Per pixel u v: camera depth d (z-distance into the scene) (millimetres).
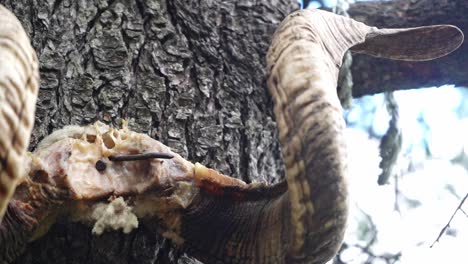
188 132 651
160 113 644
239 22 743
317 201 396
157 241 552
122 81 645
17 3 689
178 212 517
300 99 395
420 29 526
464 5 850
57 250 523
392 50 544
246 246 493
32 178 483
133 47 673
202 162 643
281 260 465
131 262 541
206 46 708
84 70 648
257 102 711
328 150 389
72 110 624
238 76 710
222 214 509
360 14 849
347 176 394
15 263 521
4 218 468
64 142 501
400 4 860
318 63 406
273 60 415
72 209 498
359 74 851
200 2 729
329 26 459
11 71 321
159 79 664
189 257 567
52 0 690
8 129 307
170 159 517
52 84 634
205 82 685
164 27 694
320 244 415
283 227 464
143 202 511
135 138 515
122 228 504
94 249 527
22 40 340
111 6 690
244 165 669
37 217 487
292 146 395
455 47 559
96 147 506
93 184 496
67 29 674
